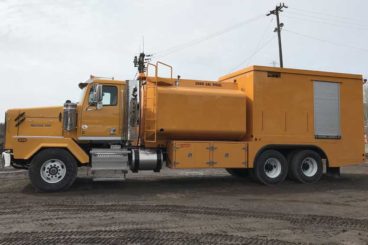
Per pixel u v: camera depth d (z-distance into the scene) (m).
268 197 10.96
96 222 7.84
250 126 13.18
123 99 11.98
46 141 11.17
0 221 7.86
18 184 12.70
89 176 14.60
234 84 13.76
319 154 14.07
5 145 11.56
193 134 12.61
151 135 12.32
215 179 14.64
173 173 16.56
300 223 7.96
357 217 8.55
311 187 12.88
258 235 7.05
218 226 7.64
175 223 7.82
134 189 12.01
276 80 13.43
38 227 7.42
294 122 13.62
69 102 11.68
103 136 11.80
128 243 6.47
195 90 12.72
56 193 11.04
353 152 14.48
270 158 13.35
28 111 11.68
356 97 14.69
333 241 6.73
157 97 12.20
